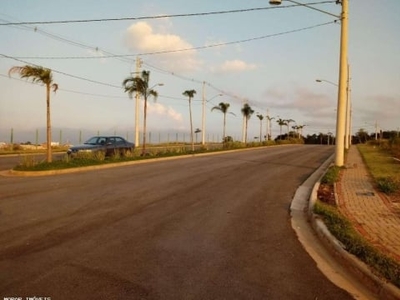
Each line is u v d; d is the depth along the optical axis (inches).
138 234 295.9
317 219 332.8
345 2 727.1
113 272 217.8
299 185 557.0
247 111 2455.7
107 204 407.8
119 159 922.7
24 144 1609.3
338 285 208.4
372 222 325.4
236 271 223.1
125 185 540.1
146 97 1191.6
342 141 761.6
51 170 698.2
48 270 219.6
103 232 299.9
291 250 265.7
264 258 247.4
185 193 479.5
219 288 198.8
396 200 426.0
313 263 241.1
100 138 1083.3
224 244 274.7
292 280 212.8
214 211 381.1
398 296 185.0
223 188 521.7
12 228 308.5
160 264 231.5
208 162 930.7
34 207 389.7
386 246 258.5
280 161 986.1
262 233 306.7
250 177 639.1
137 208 390.0
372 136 4170.8
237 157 1122.0
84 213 364.8
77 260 236.5
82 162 814.5
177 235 294.7
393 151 1240.2
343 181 572.1
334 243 262.2
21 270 219.3
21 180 598.9
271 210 392.2
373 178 604.7
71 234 293.6
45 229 306.7
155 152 1238.9
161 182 571.8
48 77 813.2
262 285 204.5
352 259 230.8
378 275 205.5
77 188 511.5
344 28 730.8
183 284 202.8
